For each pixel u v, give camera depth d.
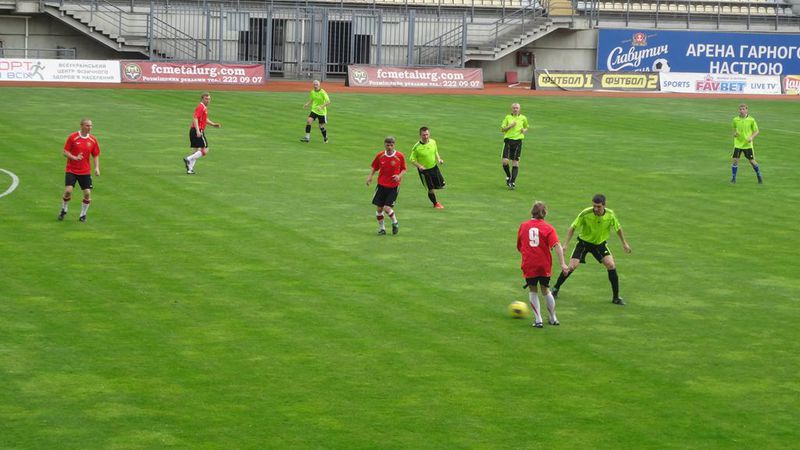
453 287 20.38
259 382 15.10
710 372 16.12
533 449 13.12
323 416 13.96
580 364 16.30
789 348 17.39
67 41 59.84
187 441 13.06
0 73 51.91
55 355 15.91
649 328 18.30
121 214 25.39
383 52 64.38
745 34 68.12
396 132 40.50
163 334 17.05
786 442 13.53
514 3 68.44
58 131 36.66
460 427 13.73
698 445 13.38
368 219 25.98
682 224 26.89
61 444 12.85
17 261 21.11
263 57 62.53
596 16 68.38
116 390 14.63
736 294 20.64
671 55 67.88
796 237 25.77
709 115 51.25
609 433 13.69
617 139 41.38
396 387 15.06
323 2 64.38
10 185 27.89
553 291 19.80
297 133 39.16
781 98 62.59
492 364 16.16
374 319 18.17
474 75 60.41
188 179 29.77
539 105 52.62
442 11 67.06
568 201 29.05
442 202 28.47
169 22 61.12
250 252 22.41
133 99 46.84
